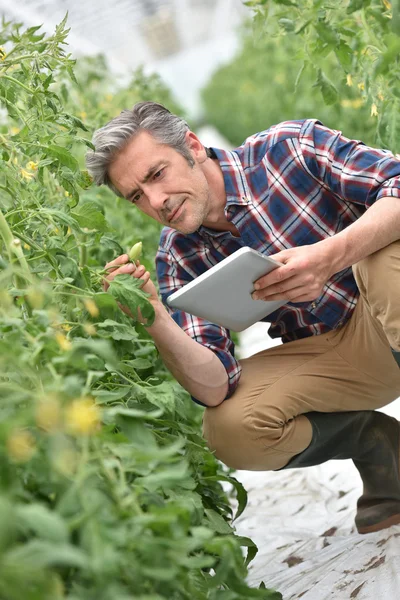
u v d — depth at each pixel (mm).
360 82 2469
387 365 2229
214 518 1640
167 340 2059
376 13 2029
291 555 2350
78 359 1160
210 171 2197
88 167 2096
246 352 5219
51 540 855
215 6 12438
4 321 1198
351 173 2100
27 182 1831
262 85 10523
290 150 2188
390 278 1979
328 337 2316
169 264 2357
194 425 2506
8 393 1184
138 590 1032
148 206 2111
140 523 1028
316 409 2260
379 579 1835
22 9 6457
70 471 1039
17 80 1867
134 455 1094
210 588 1291
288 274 1879
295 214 2211
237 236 2283
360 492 2748
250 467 2281
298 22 2416
